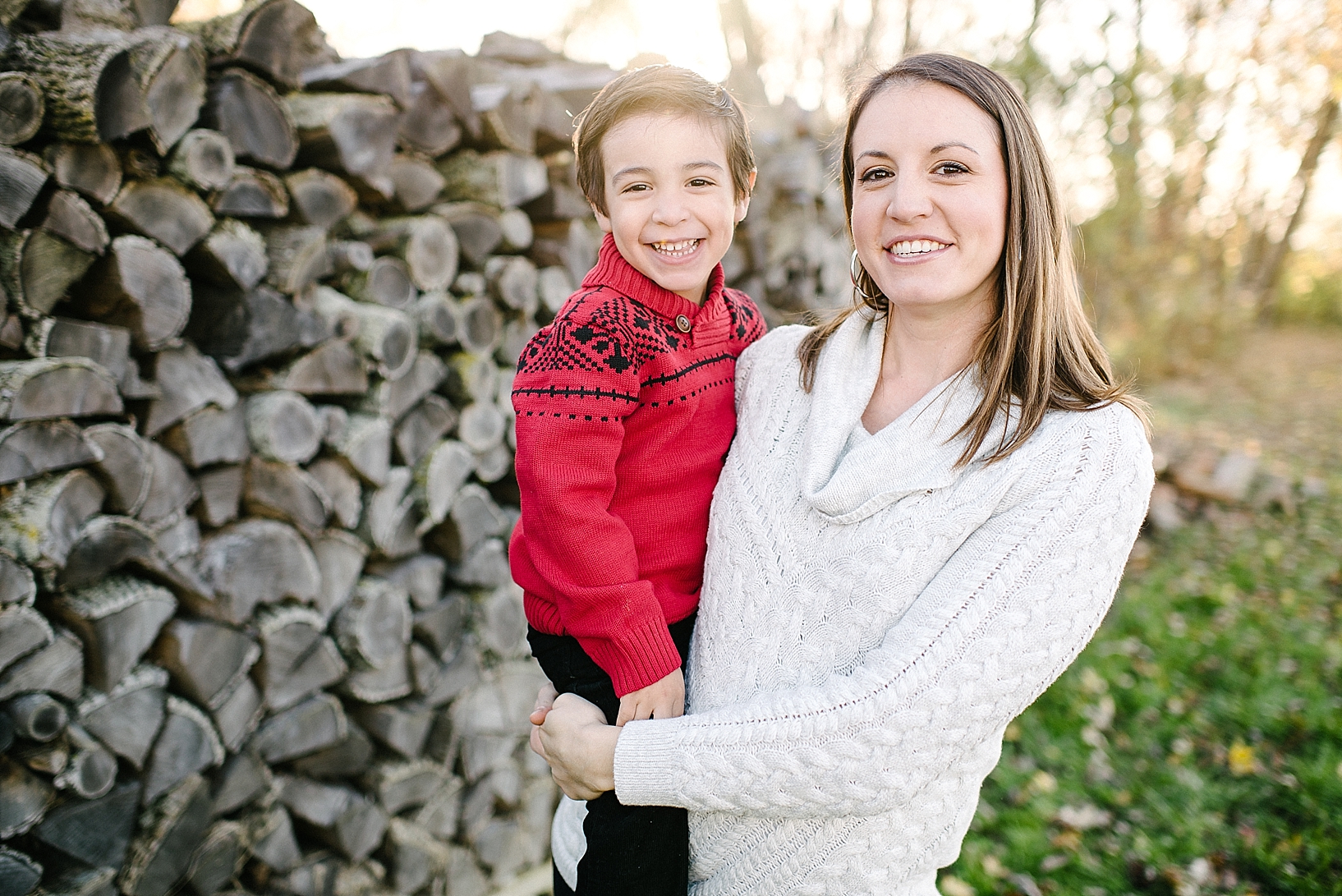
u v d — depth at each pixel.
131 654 1.73
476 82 2.41
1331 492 5.63
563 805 1.45
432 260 2.32
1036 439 1.00
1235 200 11.19
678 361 1.25
